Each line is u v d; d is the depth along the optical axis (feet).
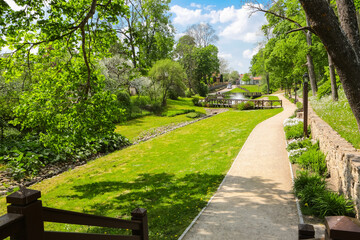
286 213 20.71
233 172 32.91
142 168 41.22
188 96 200.34
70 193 31.71
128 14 31.42
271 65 130.52
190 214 22.13
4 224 3.65
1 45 27.63
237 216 20.71
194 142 58.54
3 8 23.58
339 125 33.47
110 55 34.76
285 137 50.78
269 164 34.88
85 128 32.94
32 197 4.23
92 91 33.65
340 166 21.75
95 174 39.93
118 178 36.86
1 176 37.81
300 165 32.22
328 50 12.40
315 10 11.39
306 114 45.09
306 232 5.08
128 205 26.25
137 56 34.09
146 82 117.19
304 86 45.14
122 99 100.68
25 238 4.15
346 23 13.70
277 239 16.98
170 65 128.88
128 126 88.38
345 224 2.98
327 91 74.69
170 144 58.90
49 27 26.78
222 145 51.06
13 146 45.01
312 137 43.16
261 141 49.52
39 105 31.83
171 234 18.76
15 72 31.65
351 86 12.69
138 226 9.72
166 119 102.58
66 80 33.40
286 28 116.06
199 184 30.35
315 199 20.88
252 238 17.28
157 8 117.91
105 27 31.04
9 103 50.26
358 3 43.47
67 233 5.37
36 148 47.34
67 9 27.89
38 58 31.71
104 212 24.97
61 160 47.60
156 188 30.86
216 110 134.92
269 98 184.44
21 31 27.76
